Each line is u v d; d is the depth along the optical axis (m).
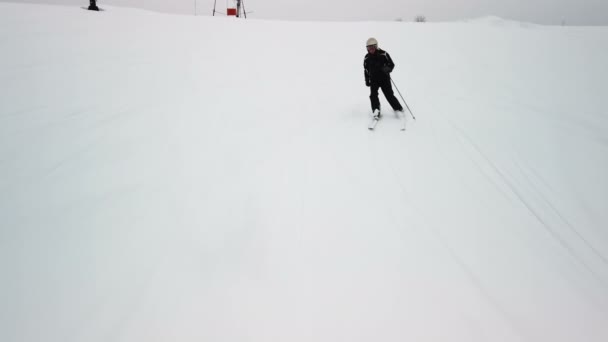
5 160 3.33
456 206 3.09
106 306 1.96
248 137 4.37
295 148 4.12
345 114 5.38
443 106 5.59
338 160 3.86
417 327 1.88
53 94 4.83
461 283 2.22
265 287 2.12
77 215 2.73
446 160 3.92
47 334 1.78
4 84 4.84
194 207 2.92
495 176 3.61
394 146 4.24
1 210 2.72
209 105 5.30
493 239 2.68
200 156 3.80
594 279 2.34
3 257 2.28
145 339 1.77
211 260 2.34
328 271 2.28
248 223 2.73
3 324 1.82
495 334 1.86
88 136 3.93
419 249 2.53
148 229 2.62
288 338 1.79
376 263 2.37
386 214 2.93
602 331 1.92
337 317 1.93
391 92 4.98
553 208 3.11
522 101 5.57
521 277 2.30
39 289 2.06
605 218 2.98
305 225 2.73
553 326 1.93
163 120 4.59
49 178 3.16
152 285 2.11
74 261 2.29
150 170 3.45
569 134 4.41
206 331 1.82
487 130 4.64
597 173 3.60
